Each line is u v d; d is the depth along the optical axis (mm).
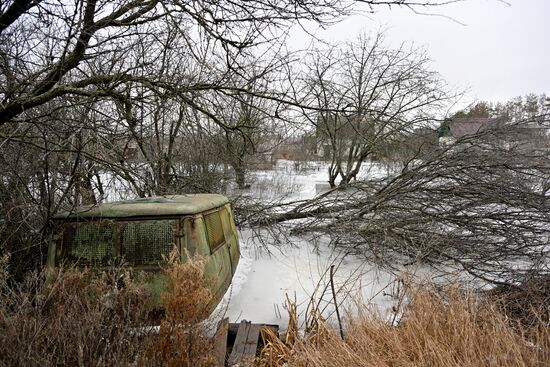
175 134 9344
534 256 6070
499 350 3127
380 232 6961
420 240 6477
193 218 3877
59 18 4379
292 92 7016
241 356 3488
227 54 5723
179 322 2943
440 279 6031
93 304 3125
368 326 3725
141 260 3727
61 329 2701
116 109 6266
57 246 3871
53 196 5066
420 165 7707
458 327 3490
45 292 3348
